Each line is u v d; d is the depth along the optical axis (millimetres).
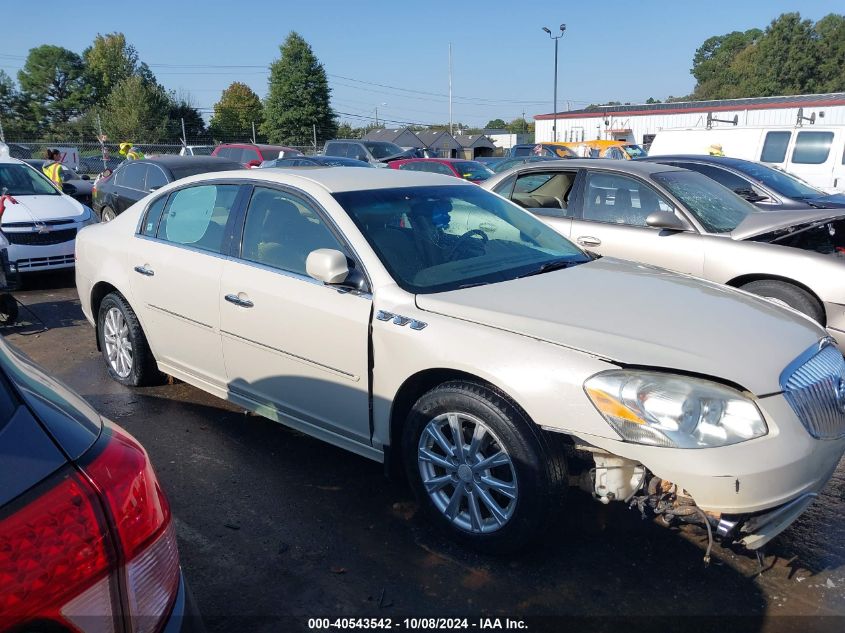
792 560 3148
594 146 26266
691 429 2650
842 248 6461
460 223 4031
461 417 3100
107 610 1438
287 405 3863
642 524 3379
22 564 1310
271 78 57281
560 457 2926
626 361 2783
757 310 3363
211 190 4410
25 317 7363
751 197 8711
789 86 69062
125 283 4824
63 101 80625
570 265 3945
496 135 71125
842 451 3012
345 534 3342
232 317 4016
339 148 22078
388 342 3277
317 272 3381
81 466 1486
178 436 4402
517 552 3168
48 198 9070
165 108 55625
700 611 2797
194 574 3039
